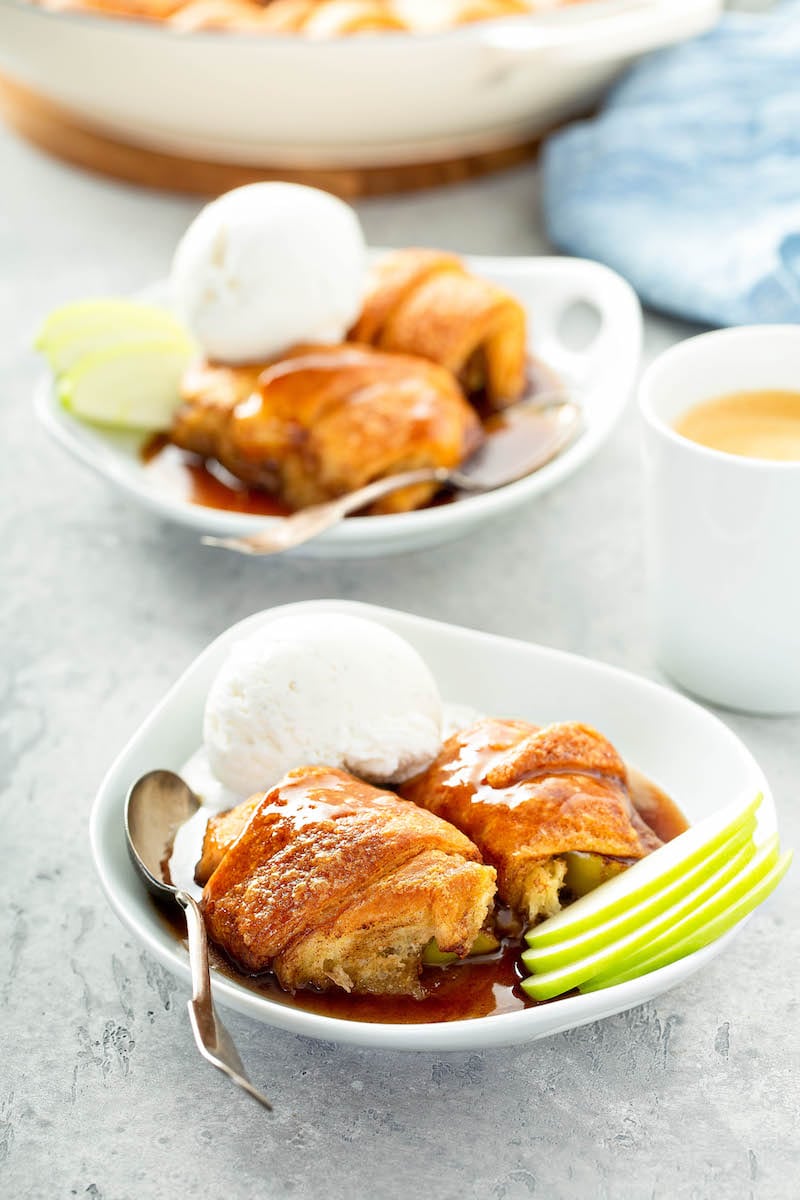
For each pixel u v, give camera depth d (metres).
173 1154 0.60
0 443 0.89
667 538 0.70
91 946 0.65
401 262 0.87
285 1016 0.58
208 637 0.77
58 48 0.97
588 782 0.64
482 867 0.61
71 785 0.71
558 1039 0.62
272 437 0.80
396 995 0.61
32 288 1.00
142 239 1.06
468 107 1.01
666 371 0.71
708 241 0.93
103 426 0.84
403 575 0.80
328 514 0.77
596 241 0.96
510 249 1.02
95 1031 0.63
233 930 0.61
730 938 0.60
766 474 0.67
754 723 0.72
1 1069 0.62
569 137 1.02
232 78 0.96
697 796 0.66
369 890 0.61
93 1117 0.61
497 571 0.80
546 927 0.62
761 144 0.98
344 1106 0.61
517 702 0.70
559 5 1.01
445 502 0.80
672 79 1.02
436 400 0.81
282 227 0.82
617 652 0.75
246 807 0.64
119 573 0.81
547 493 0.85
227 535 0.77
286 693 0.65
